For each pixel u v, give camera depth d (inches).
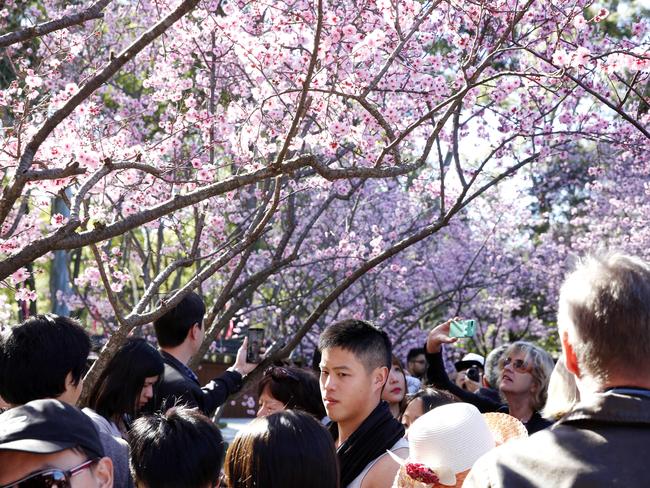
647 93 330.3
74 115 198.5
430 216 487.2
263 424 92.1
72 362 107.3
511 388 169.2
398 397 187.6
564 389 117.0
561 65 174.1
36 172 128.5
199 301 170.7
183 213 290.5
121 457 111.2
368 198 456.4
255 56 180.4
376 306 474.3
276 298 391.2
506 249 568.1
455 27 239.1
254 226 225.8
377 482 112.9
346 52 207.9
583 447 63.1
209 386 169.5
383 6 196.5
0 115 214.8
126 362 132.2
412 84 241.6
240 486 90.0
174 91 243.8
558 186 622.2
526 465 64.5
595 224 576.4
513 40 200.7
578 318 66.5
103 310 402.0
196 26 226.1
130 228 132.3
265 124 212.1
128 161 148.9
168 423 95.8
